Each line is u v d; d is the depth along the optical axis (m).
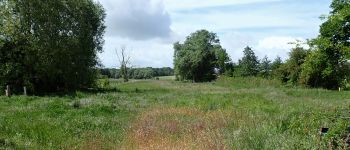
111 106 24.58
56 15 43.06
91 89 51.25
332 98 34.16
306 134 10.51
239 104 23.28
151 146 11.98
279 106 21.81
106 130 16.92
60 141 13.96
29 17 41.91
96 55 53.69
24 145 12.98
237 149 10.54
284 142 10.05
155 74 171.88
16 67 41.56
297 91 42.03
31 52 42.12
